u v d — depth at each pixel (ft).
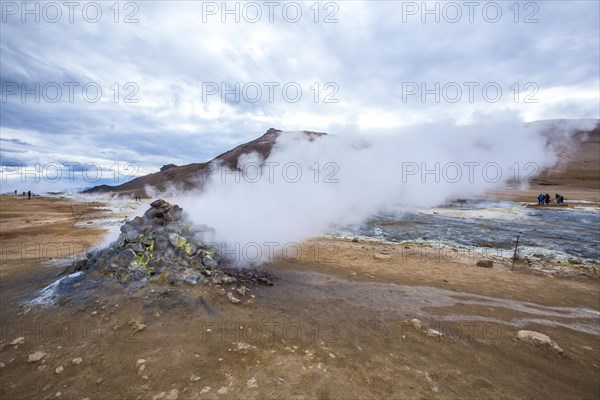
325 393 9.91
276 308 16.46
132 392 9.89
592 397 10.45
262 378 10.53
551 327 15.25
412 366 11.55
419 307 17.19
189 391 9.89
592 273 23.79
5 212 64.34
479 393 10.26
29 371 11.09
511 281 21.97
